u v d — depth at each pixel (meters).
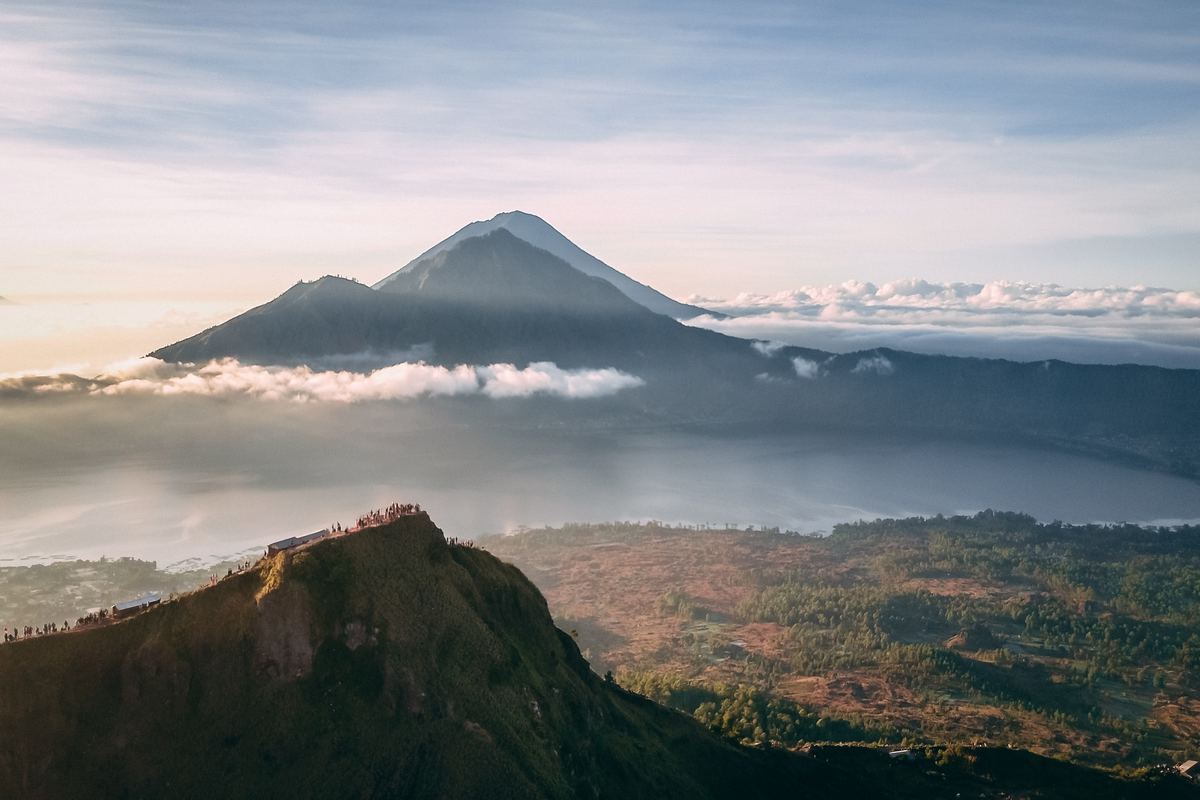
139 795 124.38
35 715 124.19
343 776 131.75
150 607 138.38
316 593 141.50
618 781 162.25
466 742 140.62
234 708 132.00
